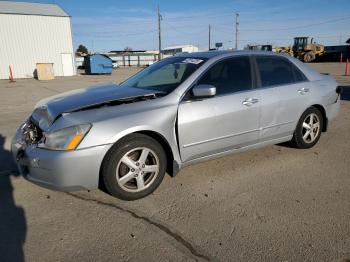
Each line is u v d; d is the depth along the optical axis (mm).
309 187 3742
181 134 3615
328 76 5289
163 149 3592
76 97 3783
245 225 2973
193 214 3182
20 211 3283
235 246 2672
